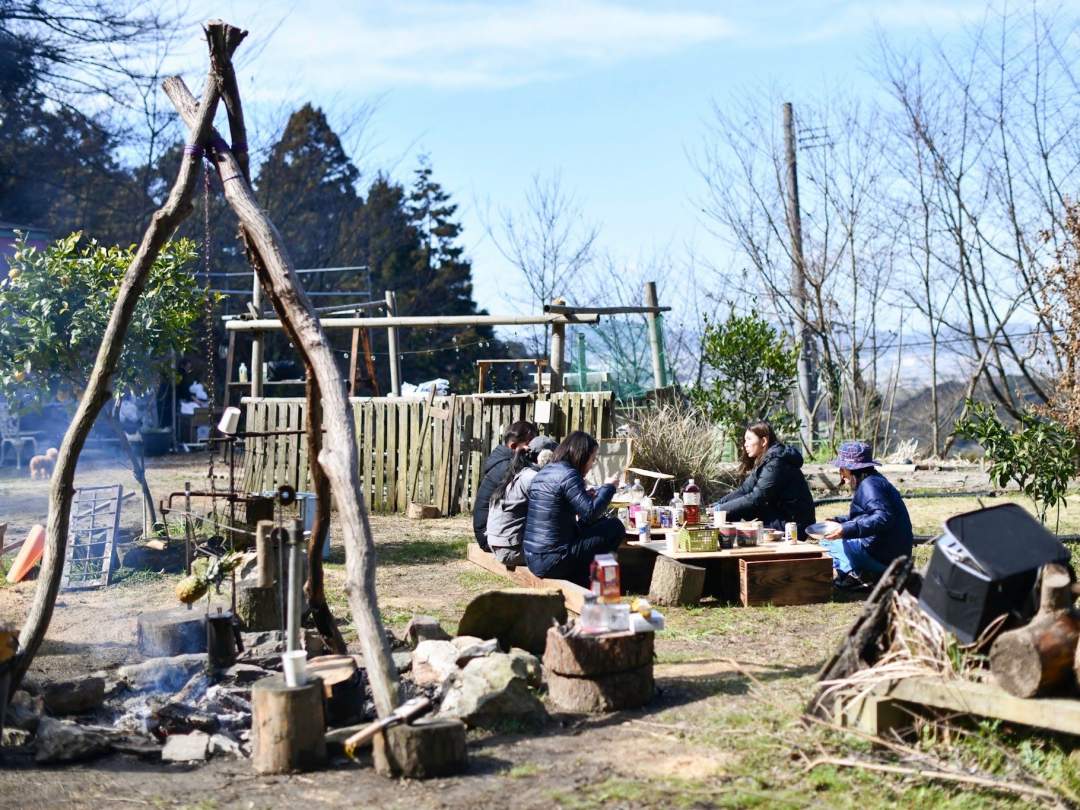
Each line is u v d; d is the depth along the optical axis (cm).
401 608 826
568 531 781
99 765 499
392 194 4147
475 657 591
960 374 2520
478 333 3659
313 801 441
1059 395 1339
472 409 1389
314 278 3831
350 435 535
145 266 599
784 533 901
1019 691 445
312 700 484
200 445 2466
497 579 936
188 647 657
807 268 2316
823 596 836
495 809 427
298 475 1412
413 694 577
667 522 955
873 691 485
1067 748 470
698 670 632
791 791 439
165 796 452
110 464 2055
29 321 998
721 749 487
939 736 481
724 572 855
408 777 462
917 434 2567
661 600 828
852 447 870
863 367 2409
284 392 2450
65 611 818
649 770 464
